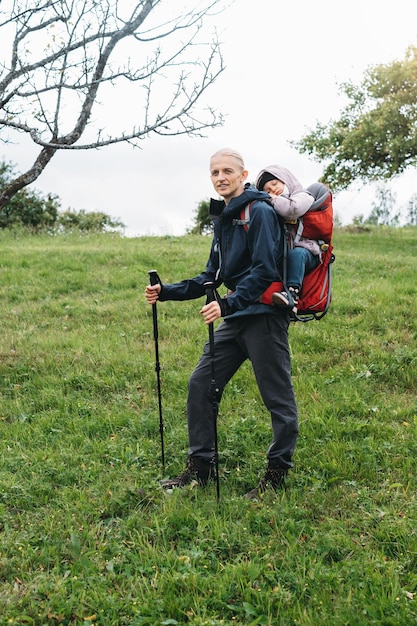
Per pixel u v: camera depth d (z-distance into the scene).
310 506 4.21
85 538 3.85
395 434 5.20
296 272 4.22
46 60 5.77
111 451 5.04
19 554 3.73
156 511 4.14
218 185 4.25
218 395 4.12
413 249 17.50
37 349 7.72
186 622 3.19
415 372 6.52
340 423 5.42
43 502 4.36
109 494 4.35
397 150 21.45
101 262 12.75
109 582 3.45
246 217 4.18
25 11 5.71
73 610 3.26
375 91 22.83
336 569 3.50
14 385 6.79
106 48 5.95
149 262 12.66
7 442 5.38
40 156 6.11
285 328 4.32
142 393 6.47
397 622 3.05
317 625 3.10
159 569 3.55
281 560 3.60
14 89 5.66
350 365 6.79
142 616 3.19
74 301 10.05
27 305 9.94
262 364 4.27
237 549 3.73
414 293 9.65
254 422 5.48
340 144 22.98
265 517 4.01
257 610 3.22
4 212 24.11
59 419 5.82
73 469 4.76
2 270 12.03
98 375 6.94
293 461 4.79
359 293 9.55
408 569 3.55
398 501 4.21
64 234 19.66
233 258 4.26
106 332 8.40
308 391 6.19
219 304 4.03
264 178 4.52
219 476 4.61
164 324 8.60
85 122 6.11
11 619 3.17
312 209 4.30
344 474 4.63
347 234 21.28
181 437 5.28
